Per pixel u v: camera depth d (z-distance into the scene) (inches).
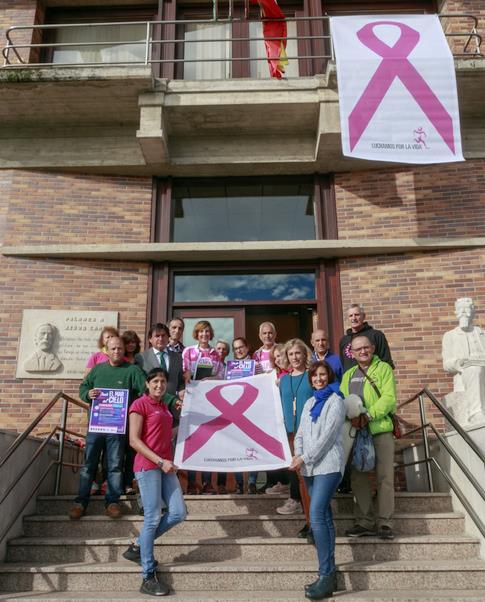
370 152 306.2
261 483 302.4
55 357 311.7
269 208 360.8
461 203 337.7
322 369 180.9
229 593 171.0
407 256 332.8
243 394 220.5
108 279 333.1
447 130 311.7
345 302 331.6
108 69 317.1
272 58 339.3
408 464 259.4
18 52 372.5
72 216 340.2
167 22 341.1
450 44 366.6
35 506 223.0
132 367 216.8
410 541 191.9
